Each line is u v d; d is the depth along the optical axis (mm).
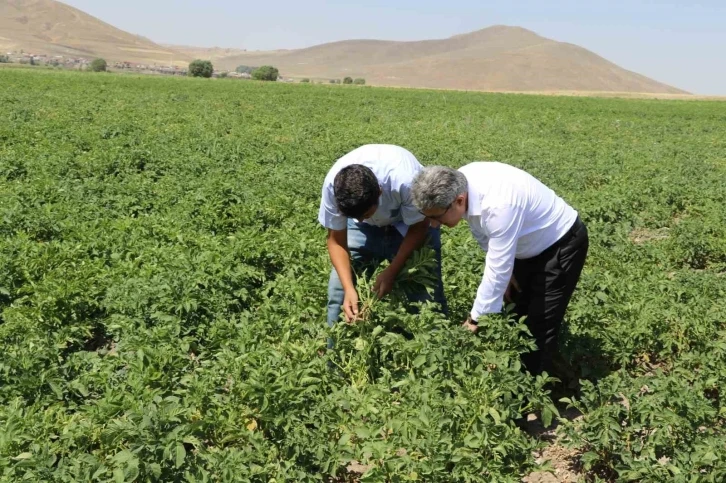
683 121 36344
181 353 5777
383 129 24516
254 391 4934
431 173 4812
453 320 6887
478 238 5363
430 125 27391
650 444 4859
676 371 5926
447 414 4809
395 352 5742
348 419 5172
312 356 5711
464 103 44156
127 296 7035
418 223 5598
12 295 7629
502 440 4809
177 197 11578
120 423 4664
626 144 23453
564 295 5520
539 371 5746
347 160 5391
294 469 4715
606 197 12961
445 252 8234
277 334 6305
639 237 11867
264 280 8094
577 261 5453
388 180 5348
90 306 7395
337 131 22766
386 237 6012
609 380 5598
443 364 5266
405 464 4543
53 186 11836
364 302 5754
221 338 6363
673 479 4445
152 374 5371
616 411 4988
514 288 5848
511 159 17703
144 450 4387
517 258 5547
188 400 5004
